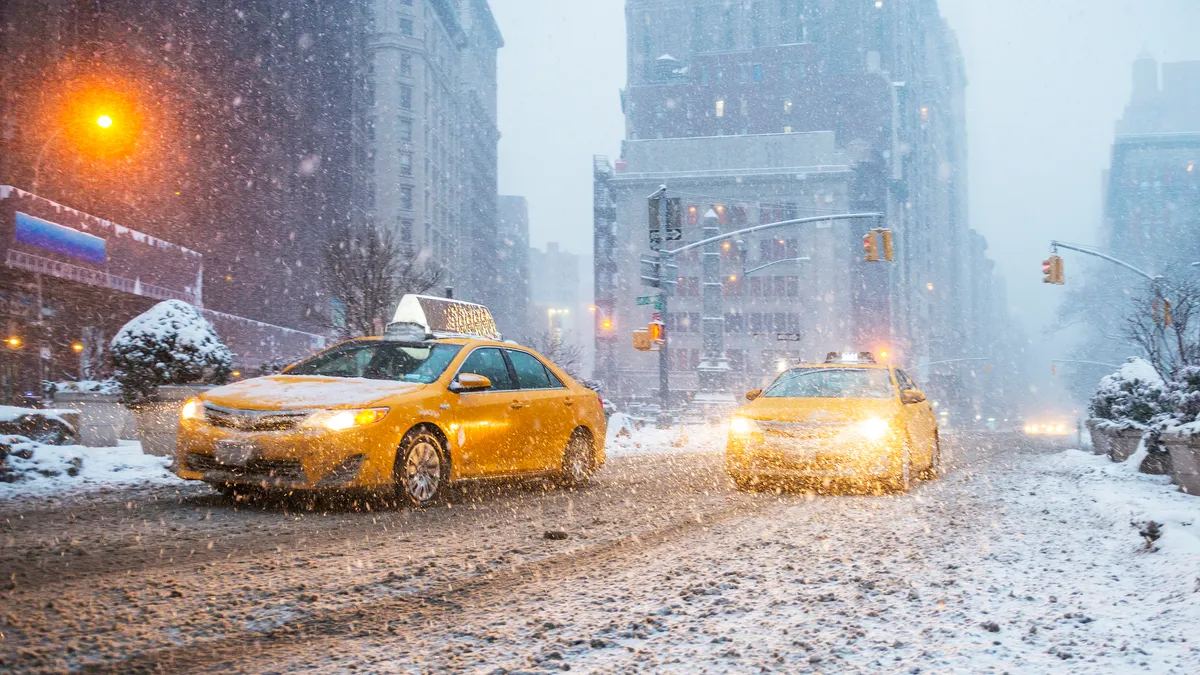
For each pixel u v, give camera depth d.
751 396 11.80
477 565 5.54
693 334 81.62
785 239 81.88
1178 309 27.92
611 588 4.96
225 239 47.78
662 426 30.22
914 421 10.98
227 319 40.72
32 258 25.88
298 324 57.75
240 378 13.34
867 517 8.06
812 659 3.64
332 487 7.48
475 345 9.37
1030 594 4.87
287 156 56.91
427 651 3.72
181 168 42.91
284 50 56.78
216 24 46.88
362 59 81.75
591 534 6.86
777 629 4.13
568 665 3.53
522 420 9.37
